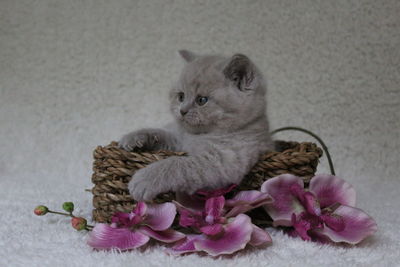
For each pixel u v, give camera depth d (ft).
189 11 2.85
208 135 1.82
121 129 2.89
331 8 2.73
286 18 2.78
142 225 1.56
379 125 2.73
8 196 2.22
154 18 2.86
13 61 2.89
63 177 2.80
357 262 1.47
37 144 2.90
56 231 1.70
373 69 2.72
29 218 1.85
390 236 1.71
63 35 2.88
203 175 1.66
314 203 1.64
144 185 1.60
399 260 1.49
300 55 2.79
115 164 1.69
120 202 1.71
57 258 1.45
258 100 1.86
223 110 1.82
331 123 2.78
